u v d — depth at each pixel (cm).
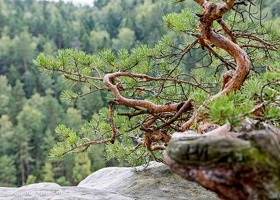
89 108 3031
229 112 164
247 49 390
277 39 380
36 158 3488
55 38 6381
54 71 346
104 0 8050
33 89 4984
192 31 333
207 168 149
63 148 357
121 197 324
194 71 427
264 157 144
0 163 3005
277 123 209
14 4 8838
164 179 396
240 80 257
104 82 300
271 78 192
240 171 144
